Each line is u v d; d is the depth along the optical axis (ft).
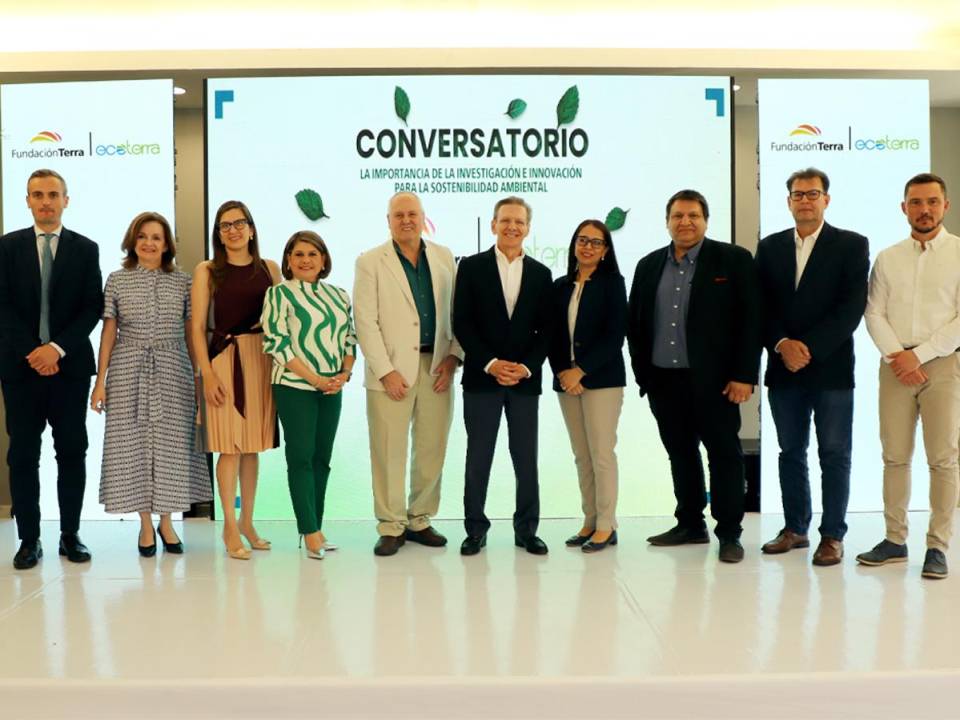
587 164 19.08
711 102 19.08
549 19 18.85
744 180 19.15
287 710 10.10
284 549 16.35
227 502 15.72
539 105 19.01
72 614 12.57
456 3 17.92
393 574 14.52
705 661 10.64
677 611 12.49
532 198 19.08
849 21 18.90
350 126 18.95
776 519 18.56
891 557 14.94
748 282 15.30
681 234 15.52
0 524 18.98
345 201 18.97
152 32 19.02
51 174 15.38
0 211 18.94
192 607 12.84
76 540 15.74
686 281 15.76
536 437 15.93
